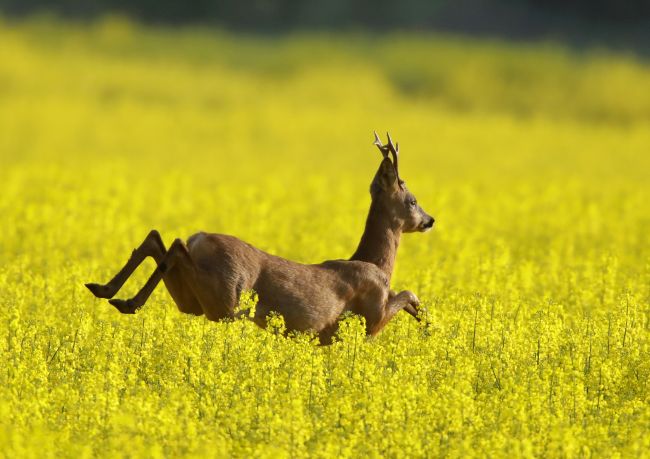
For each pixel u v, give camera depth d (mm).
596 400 40250
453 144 177875
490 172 143875
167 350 43281
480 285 59219
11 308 46281
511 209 101375
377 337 48906
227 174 132750
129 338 45156
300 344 42688
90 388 38000
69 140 164125
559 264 71250
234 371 41062
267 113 199125
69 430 35188
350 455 34844
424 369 41906
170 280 44812
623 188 125062
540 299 56094
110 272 56469
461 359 42438
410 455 35219
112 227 78938
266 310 45531
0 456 32656
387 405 37625
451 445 35312
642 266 68625
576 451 35531
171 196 103812
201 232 45594
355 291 47625
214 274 44250
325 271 47250
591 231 89938
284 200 105812
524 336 46906
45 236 74188
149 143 166875
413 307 50188
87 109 192750
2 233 75125
